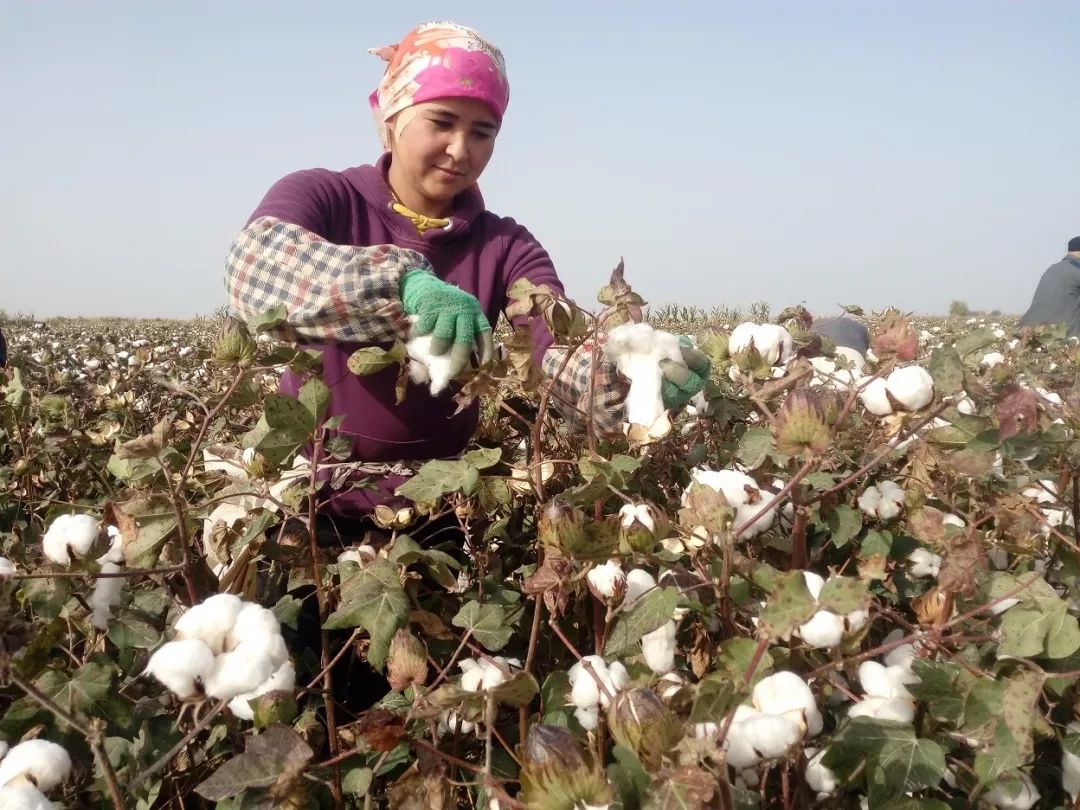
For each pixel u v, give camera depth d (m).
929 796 1.21
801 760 1.10
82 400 3.70
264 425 1.55
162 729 1.32
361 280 1.55
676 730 0.84
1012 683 1.04
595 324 1.47
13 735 1.20
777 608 0.88
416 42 2.03
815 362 2.26
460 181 2.07
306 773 1.05
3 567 1.39
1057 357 2.78
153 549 1.36
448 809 1.08
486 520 1.94
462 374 1.52
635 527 1.12
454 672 1.52
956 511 1.51
